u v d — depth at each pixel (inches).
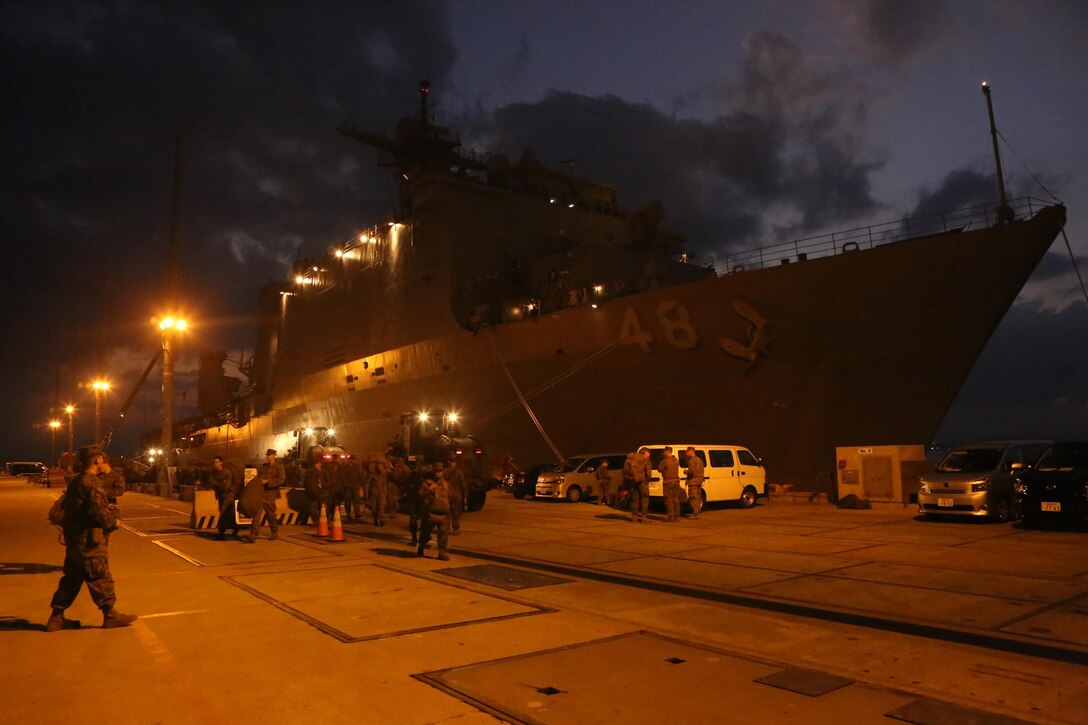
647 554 446.9
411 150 1384.1
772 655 212.2
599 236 1401.3
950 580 341.4
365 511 823.7
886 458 724.7
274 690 181.5
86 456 253.3
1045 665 202.4
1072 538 486.6
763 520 642.8
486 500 965.2
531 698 173.5
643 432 911.7
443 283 1203.9
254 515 525.0
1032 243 674.8
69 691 181.6
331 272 1635.1
